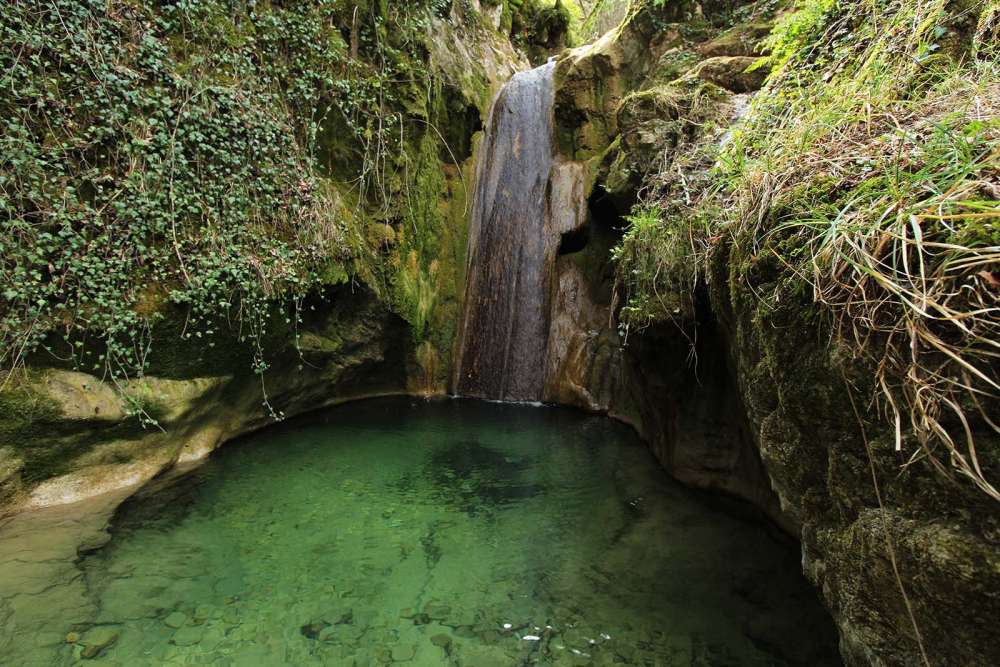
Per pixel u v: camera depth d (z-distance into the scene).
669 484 4.67
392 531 3.87
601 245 7.62
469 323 8.44
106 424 3.95
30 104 3.48
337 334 6.42
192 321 4.30
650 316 3.99
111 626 2.73
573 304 7.80
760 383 2.09
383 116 6.76
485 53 9.83
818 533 1.82
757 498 3.91
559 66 8.66
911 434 1.28
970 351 1.09
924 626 1.34
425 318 7.92
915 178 1.36
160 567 3.29
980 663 1.22
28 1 3.49
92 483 4.05
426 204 7.92
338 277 5.82
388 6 6.96
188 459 4.92
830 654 2.56
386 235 6.80
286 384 6.05
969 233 1.17
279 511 4.13
